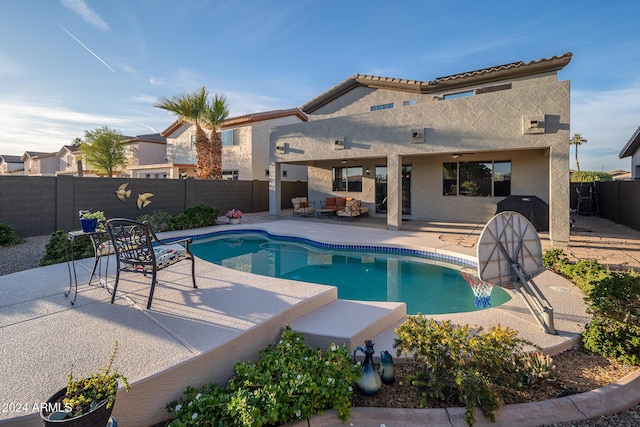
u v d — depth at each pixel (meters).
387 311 4.46
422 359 3.04
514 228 4.42
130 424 2.52
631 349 3.49
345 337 3.60
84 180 11.96
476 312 4.78
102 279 5.25
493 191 14.34
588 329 3.83
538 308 4.17
